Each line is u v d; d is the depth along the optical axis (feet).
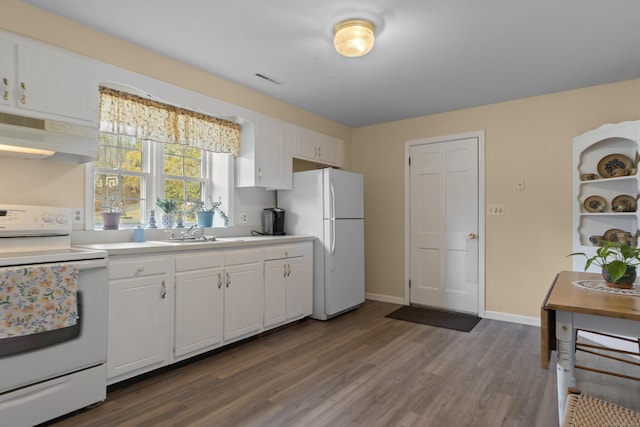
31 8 6.91
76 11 7.14
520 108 12.18
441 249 13.73
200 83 9.88
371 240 15.47
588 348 9.78
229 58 9.21
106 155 9.10
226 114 10.53
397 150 14.84
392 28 7.67
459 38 8.09
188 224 10.87
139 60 8.55
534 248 11.88
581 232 10.88
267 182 11.75
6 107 6.17
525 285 12.02
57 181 7.60
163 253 7.84
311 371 8.23
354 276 13.32
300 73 10.11
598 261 10.23
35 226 6.67
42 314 5.70
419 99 12.26
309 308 12.24
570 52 8.75
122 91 8.64
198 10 7.09
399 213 14.75
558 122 11.51
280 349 9.59
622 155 10.28
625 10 6.96
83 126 7.16
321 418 6.33
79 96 7.14
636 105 10.35
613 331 4.63
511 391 7.34
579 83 10.75
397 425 6.15
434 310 13.62
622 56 8.95
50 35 7.14
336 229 12.39
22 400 5.61
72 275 6.04
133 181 9.63
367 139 15.69
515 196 12.21
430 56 9.00
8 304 5.40
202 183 11.41
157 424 6.09
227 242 9.20
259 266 10.24
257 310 10.14
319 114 14.05
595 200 10.71
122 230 8.75
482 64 9.44
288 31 7.87
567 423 3.82
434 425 6.15
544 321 4.71
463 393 7.25
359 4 6.84
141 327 7.43
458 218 13.35
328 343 10.07
